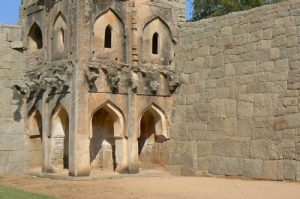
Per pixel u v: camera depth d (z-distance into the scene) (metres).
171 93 21.11
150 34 20.89
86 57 19.14
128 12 20.38
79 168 18.75
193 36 20.39
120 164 19.94
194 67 20.20
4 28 22.03
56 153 20.41
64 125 20.59
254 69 17.81
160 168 21.20
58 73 19.66
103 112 21.53
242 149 17.94
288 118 16.55
